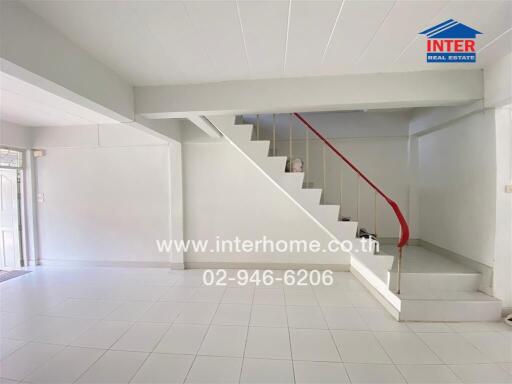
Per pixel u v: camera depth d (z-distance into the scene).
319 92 2.56
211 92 2.68
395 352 2.23
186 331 2.60
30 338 2.51
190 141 4.38
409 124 4.24
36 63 1.62
